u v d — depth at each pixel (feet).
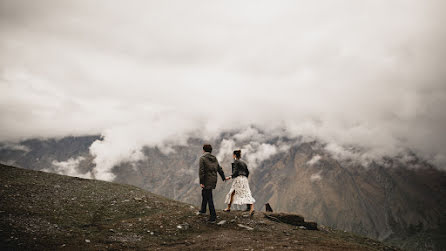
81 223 28.09
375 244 33.06
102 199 37.81
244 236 28.07
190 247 23.73
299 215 36.60
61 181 43.45
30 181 39.58
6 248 19.97
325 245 25.09
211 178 33.81
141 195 43.39
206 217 34.40
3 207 27.89
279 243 25.05
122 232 26.99
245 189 36.73
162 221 31.48
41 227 25.00
